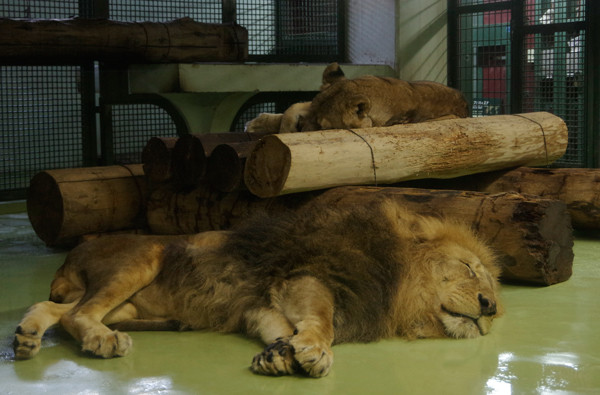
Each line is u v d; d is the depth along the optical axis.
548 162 7.30
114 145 10.31
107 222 6.73
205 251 4.14
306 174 5.30
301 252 3.91
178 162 6.33
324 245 3.92
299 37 11.70
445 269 3.98
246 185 5.51
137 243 4.20
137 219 6.93
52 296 4.26
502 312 4.40
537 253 4.97
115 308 4.16
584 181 6.61
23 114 9.75
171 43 9.84
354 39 11.89
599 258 6.06
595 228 6.73
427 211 5.25
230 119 10.87
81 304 3.93
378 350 3.79
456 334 3.96
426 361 3.61
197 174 6.15
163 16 11.09
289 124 7.59
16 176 9.91
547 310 4.54
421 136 6.04
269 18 11.45
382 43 11.39
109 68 10.05
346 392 3.20
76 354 3.77
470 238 4.22
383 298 3.91
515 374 3.41
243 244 4.11
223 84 10.12
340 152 5.46
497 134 6.61
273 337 3.75
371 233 4.01
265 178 5.38
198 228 6.30
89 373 3.47
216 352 3.78
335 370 3.48
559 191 6.69
